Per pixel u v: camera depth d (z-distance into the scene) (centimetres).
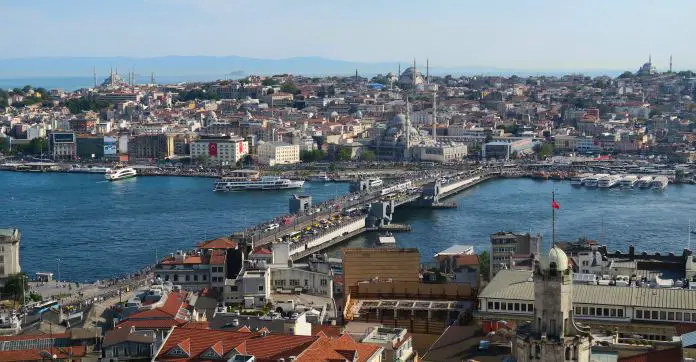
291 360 17325
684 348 18225
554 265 12812
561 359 12706
